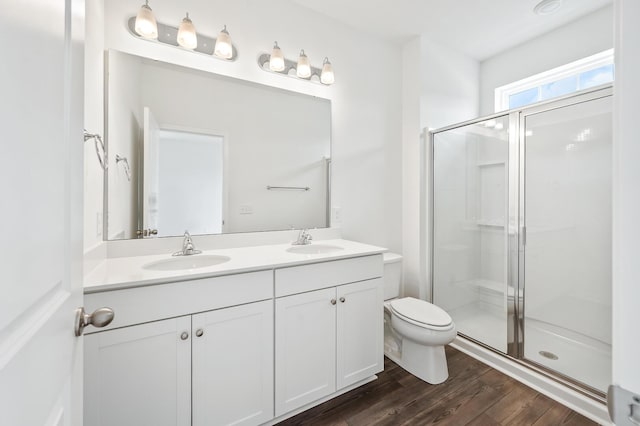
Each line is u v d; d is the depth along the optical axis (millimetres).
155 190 1589
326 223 2188
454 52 2635
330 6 2049
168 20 1602
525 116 1943
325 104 2164
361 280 1679
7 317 337
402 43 2533
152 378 1096
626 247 315
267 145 1939
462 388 1687
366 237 2393
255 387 1318
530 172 1938
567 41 2262
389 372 1857
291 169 2033
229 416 1255
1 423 320
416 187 2477
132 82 1507
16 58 359
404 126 2574
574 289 1852
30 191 399
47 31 456
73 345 604
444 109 2570
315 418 1452
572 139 1771
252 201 1896
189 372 1165
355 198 2328
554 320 1940
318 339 1510
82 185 657
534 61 2465
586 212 1768
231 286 1258
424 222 2484
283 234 1994
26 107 386
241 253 1643
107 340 1016
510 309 2004
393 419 1445
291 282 1421
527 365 1811
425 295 2502
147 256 1527
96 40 1315
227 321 1248
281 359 1391
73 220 593
